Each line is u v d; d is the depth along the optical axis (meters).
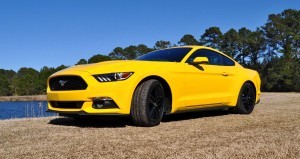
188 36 91.19
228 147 3.62
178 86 5.59
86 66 5.23
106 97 4.84
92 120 5.93
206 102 6.16
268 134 4.39
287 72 61.75
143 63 5.27
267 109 7.95
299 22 79.25
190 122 5.63
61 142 3.93
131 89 4.95
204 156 3.25
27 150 3.55
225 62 6.89
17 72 143.12
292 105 9.14
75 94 4.93
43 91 114.88
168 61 5.82
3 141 4.03
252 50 81.88
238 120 5.88
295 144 3.76
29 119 6.23
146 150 3.50
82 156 3.28
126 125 5.26
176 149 3.54
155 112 5.19
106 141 3.97
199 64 6.03
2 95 115.12
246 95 7.08
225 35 85.44
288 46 73.00
